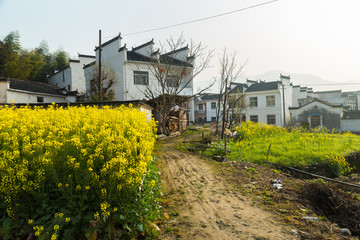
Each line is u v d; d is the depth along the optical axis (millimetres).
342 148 12453
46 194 3057
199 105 48781
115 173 3137
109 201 3229
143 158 3836
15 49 29891
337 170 10375
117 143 3738
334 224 4594
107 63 24406
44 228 2982
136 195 3658
